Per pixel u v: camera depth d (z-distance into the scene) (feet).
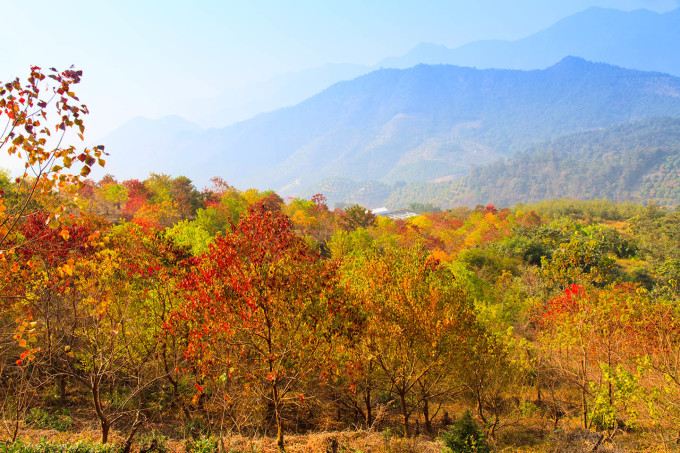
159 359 46.85
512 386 66.69
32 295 33.76
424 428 54.03
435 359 46.50
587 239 240.53
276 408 36.29
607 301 55.21
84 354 43.86
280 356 35.32
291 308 35.09
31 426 37.27
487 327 67.31
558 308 58.85
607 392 46.70
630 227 397.39
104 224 47.24
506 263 165.78
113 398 45.29
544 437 49.34
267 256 33.94
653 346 46.42
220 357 34.99
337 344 40.27
